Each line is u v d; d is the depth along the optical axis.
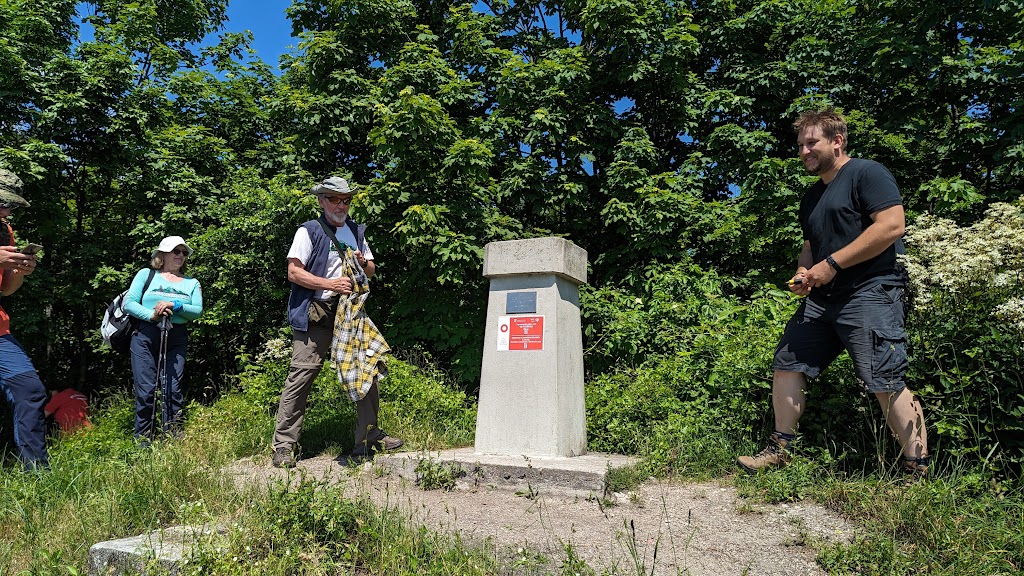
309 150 9.88
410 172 8.68
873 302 3.36
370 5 10.06
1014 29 9.06
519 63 9.52
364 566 2.55
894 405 3.30
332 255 4.66
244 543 2.51
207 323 9.21
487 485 3.96
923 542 2.70
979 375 3.48
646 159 9.70
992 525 2.76
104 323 5.67
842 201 3.44
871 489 3.19
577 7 10.57
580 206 9.66
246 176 10.35
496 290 4.71
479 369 7.82
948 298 3.72
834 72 9.82
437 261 7.93
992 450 3.21
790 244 9.02
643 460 4.14
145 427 5.53
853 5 10.02
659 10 9.86
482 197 9.10
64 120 9.83
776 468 3.67
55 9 11.54
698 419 4.45
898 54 8.50
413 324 8.41
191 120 12.30
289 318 4.63
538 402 4.43
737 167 9.74
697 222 9.01
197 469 3.63
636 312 7.27
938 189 7.75
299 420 4.59
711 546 2.82
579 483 3.71
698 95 10.28
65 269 11.38
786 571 2.57
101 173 11.16
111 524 3.01
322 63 9.99
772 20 10.35
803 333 3.63
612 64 10.19
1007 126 8.08
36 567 2.60
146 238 10.16
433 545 2.67
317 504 2.74
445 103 9.59
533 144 9.57
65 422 7.05
